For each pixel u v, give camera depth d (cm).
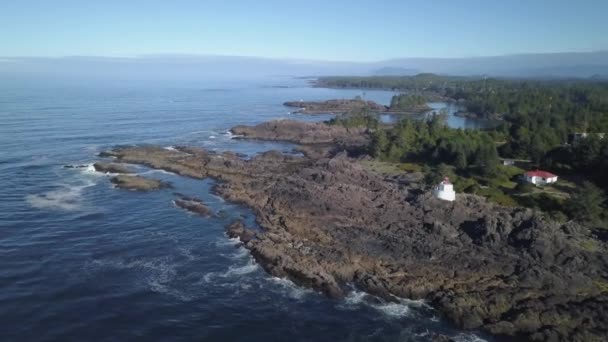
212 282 6919
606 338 5509
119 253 7719
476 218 8762
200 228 8919
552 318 5894
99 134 18000
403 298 6550
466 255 7406
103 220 9150
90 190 11012
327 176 11425
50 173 12319
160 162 13775
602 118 18588
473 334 5794
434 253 7481
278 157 15025
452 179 10988
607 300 6269
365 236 8225
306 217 9225
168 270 7225
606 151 11338
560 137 15375
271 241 8088
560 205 9188
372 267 7231
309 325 5966
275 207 9856
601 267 7069
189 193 11112
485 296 6356
